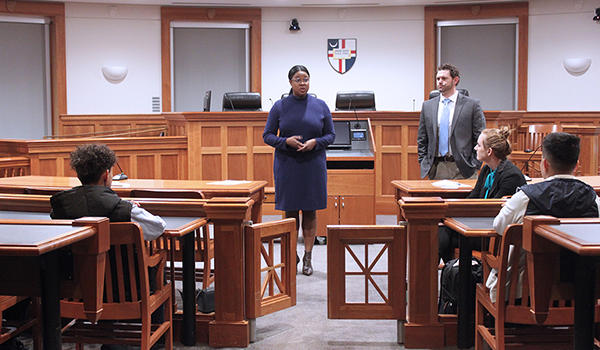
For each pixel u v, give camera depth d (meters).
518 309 2.03
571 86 8.56
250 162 5.86
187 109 8.99
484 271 2.33
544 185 2.04
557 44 8.55
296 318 3.08
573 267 1.79
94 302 1.77
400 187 3.42
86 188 2.11
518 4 8.55
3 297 2.08
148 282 2.12
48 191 3.21
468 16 8.66
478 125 3.90
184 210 2.82
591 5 8.39
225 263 2.63
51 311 1.74
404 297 2.63
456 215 2.69
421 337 2.61
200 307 2.82
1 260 1.83
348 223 4.94
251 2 8.49
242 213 2.59
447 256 3.14
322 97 8.92
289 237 2.86
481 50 8.82
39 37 8.59
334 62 8.85
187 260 2.63
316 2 8.47
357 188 4.92
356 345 2.67
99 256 1.78
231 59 9.01
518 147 7.09
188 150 5.85
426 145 4.10
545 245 1.73
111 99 8.70
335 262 2.62
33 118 8.65
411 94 8.84
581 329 1.69
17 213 2.87
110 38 8.65
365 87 8.90
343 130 5.40
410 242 2.60
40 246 1.47
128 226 2.00
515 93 8.77
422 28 8.77
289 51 8.89
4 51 8.44
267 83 8.94
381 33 8.81
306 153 3.81
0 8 8.19
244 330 2.63
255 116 5.79
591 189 2.04
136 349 2.55
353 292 3.52
